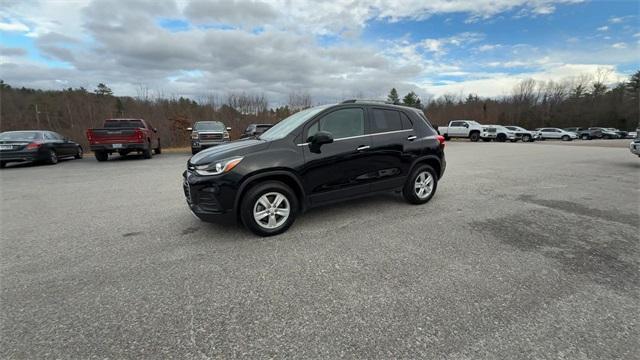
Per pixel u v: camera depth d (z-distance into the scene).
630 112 56.12
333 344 1.94
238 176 3.52
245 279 2.74
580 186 6.67
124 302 2.41
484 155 14.18
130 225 4.27
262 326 2.12
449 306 2.31
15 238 3.82
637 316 2.17
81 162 12.36
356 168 4.27
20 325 2.14
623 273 2.79
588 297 2.41
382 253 3.25
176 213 4.84
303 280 2.71
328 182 4.07
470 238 3.65
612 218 4.41
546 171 8.90
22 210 5.11
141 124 13.93
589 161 11.52
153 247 3.48
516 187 6.55
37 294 2.53
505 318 2.17
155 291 2.56
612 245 3.43
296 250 3.34
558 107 61.56
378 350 1.89
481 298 2.41
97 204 5.45
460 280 2.69
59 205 5.40
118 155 15.48
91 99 27.39
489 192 6.05
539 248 3.35
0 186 7.23
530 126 60.91
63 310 2.31
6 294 2.53
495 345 1.91
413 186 4.93
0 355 1.86
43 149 11.17
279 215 3.84
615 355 1.82
